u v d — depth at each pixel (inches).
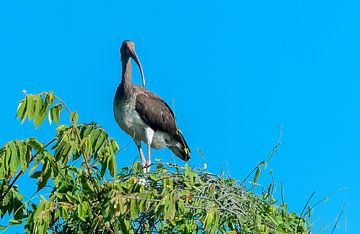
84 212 427.5
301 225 470.9
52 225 451.5
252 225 444.5
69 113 434.9
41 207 418.0
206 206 438.0
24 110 424.8
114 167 434.6
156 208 413.1
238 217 445.7
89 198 442.9
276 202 479.5
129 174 472.4
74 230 454.6
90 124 442.0
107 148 438.0
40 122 427.5
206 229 418.9
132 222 447.5
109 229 440.5
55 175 434.9
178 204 420.5
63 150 430.0
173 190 419.5
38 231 414.3
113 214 411.2
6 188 446.9
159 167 478.6
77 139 435.8
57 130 436.8
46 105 427.8
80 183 447.5
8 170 424.2
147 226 454.0
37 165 431.2
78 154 440.8
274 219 461.4
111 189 424.5
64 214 422.3
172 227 446.3
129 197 414.3
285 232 459.5
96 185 444.5
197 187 455.5
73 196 430.6
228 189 463.2
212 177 474.9
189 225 435.5
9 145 425.4
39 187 436.8
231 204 452.8
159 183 467.5
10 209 446.6
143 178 464.8
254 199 467.2
